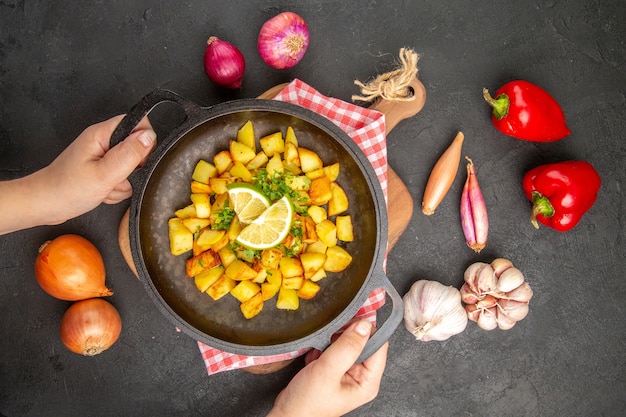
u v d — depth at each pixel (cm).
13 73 66
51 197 58
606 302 68
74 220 66
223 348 56
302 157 59
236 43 67
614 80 67
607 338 68
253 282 60
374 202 56
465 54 67
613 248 68
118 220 66
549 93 67
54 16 66
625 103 67
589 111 68
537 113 62
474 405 68
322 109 63
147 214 58
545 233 68
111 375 67
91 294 63
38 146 66
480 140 67
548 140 65
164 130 66
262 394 67
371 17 67
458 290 67
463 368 68
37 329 66
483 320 66
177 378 67
